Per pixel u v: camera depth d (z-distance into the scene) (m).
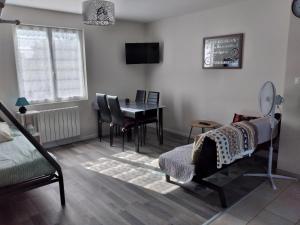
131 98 5.44
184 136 4.87
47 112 4.06
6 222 2.19
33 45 3.96
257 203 2.42
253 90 3.68
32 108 4.03
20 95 3.93
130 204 2.46
